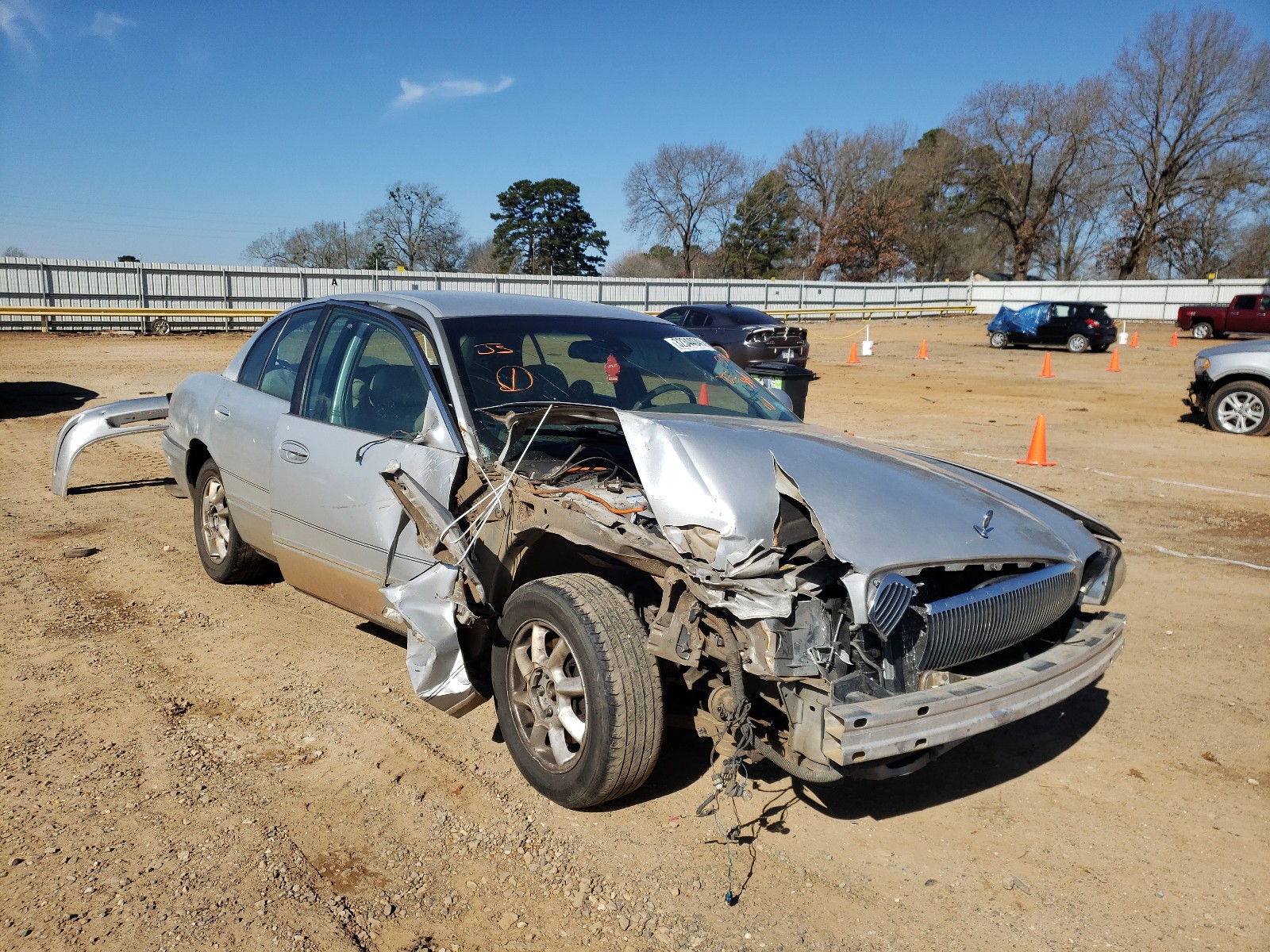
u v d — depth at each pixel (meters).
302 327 5.06
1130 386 20.36
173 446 5.91
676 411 4.21
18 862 2.95
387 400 4.19
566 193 71.25
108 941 2.61
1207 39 56.28
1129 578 6.43
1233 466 10.84
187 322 31.91
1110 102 60.69
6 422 12.21
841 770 2.84
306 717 4.05
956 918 2.88
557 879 2.98
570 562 3.73
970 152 65.75
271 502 4.68
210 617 5.21
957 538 3.19
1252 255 66.31
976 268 79.00
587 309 4.91
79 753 3.68
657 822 3.32
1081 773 3.81
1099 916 2.90
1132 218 62.16
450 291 4.84
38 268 29.88
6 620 5.06
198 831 3.17
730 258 74.12
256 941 2.64
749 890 2.96
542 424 3.63
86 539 6.71
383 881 2.94
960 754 3.97
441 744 3.84
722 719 3.07
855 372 23.61
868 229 72.38
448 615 3.38
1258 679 4.77
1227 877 3.13
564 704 3.32
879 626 2.85
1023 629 3.29
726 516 3.11
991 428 13.74
